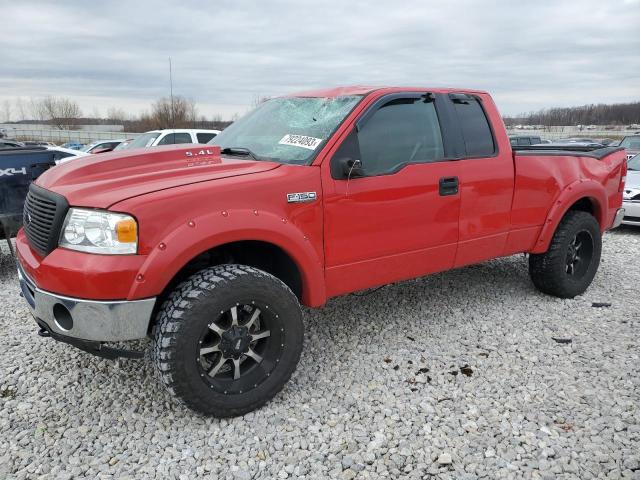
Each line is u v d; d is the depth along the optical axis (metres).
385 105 3.44
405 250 3.51
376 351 3.68
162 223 2.51
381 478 2.40
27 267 2.75
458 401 3.02
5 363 3.50
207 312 2.59
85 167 2.90
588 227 4.67
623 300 4.73
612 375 3.30
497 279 5.29
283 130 3.53
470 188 3.77
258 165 3.10
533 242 4.36
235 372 2.80
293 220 2.96
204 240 2.58
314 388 3.18
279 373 2.93
